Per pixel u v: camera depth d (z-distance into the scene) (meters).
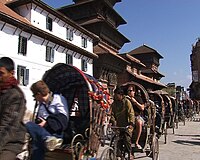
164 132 13.95
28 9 27.52
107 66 40.62
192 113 34.31
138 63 54.59
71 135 5.75
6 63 3.70
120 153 6.98
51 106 5.01
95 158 6.04
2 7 26.48
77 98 6.83
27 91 24.58
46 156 5.21
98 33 42.53
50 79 6.64
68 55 31.80
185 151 11.83
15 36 23.73
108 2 47.19
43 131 4.67
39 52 26.80
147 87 56.88
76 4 44.75
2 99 3.58
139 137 7.73
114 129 7.09
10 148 3.56
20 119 3.60
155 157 8.85
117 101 7.26
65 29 32.75
